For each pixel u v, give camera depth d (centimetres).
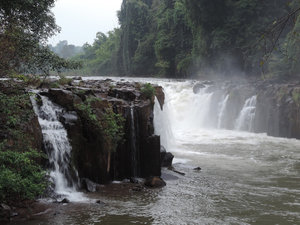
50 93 1154
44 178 908
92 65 9688
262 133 2447
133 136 1243
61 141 1035
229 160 1588
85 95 1198
